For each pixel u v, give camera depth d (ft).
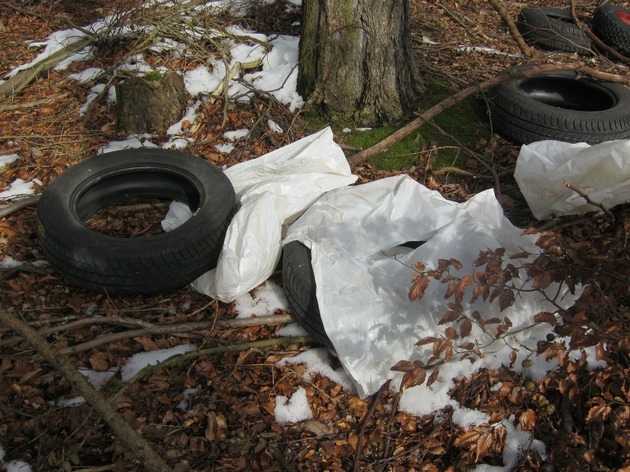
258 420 9.71
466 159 16.48
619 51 24.49
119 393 9.66
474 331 10.31
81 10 25.52
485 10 29.14
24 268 12.23
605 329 8.91
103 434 9.35
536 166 13.53
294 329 11.28
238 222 11.50
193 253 11.59
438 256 11.10
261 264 11.30
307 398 10.06
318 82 17.28
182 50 20.57
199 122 17.52
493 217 11.91
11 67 20.74
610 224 13.50
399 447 9.45
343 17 16.30
